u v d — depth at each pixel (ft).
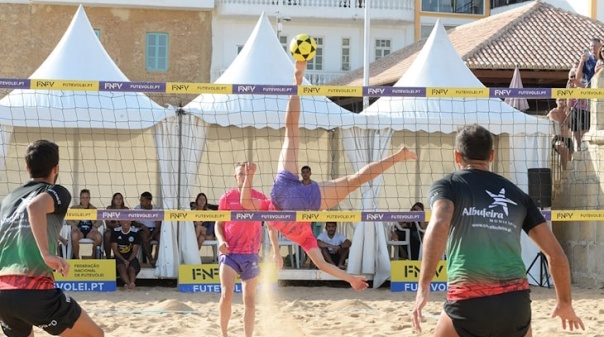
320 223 45.03
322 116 41.14
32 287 16.47
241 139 45.91
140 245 41.01
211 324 29.12
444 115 41.83
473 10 111.75
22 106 39.17
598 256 41.50
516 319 14.40
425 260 14.44
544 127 42.75
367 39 76.95
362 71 97.14
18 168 42.63
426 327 28.84
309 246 22.25
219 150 45.70
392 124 41.52
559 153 44.29
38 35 96.94
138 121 39.86
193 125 40.70
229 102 41.39
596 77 41.01
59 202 16.65
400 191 45.21
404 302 36.11
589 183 41.93
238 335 27.25
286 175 22.65
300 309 33.53
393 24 108.68
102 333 17.28
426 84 45.14
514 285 14.52
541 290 40.24
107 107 39.96
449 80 45.37
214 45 101.09
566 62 76.28
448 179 15.14
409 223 42.60
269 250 40.60
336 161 45.68
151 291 39.45
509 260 14.58
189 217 26.99
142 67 99.19
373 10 106.93
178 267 39.75
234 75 43.47
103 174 45.21
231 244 23.50
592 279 41.88
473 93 29.91
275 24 104.37
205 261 42.88
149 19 99.14
